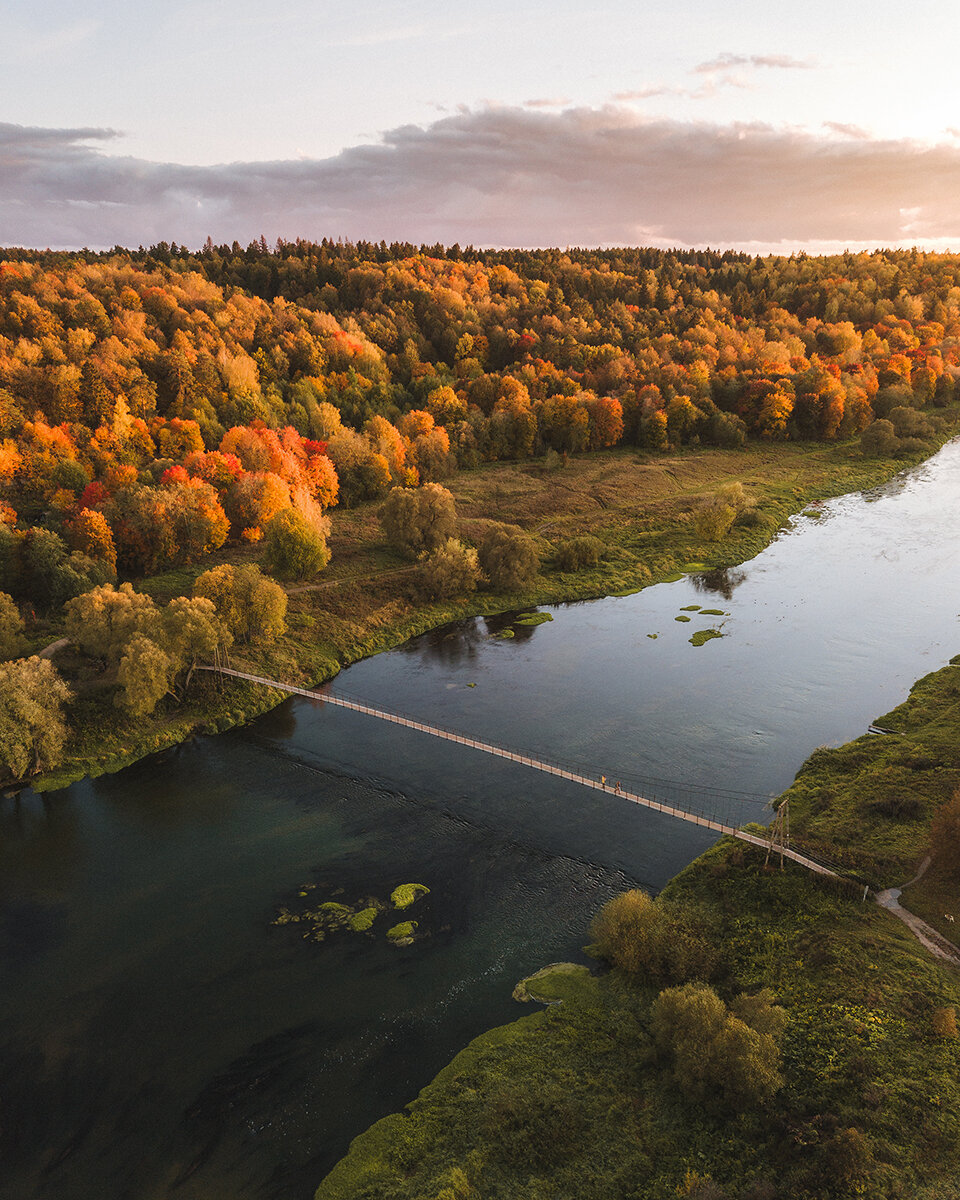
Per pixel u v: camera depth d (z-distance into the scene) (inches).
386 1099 1792.6
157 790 3105.3
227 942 2306.8
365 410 7465.6
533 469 7101.4
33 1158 1701.5
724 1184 1473.9
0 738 2979.8
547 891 2455.7
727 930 2185.0
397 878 2546.8
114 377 6205.7
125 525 4628.4
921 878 2260.1
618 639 4340.6
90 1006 2096.5
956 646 3998.5
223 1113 1781.5
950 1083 1601.9
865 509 6274.6
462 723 3518.7
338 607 4571.9
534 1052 1850.4
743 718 3427.7
